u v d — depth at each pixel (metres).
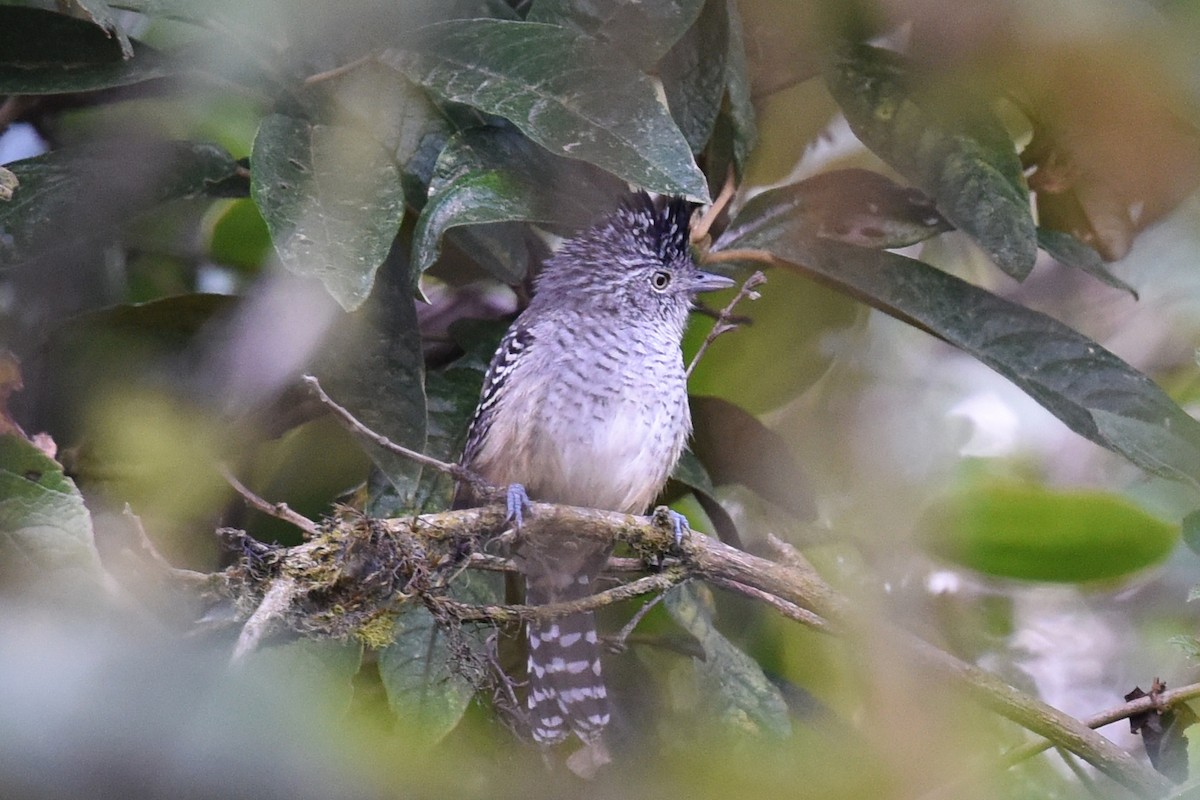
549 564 8.91
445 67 7.52
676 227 9.45
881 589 9.20
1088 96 7.84
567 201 8.02
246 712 3.14
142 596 6.80
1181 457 8.16
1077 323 13.19
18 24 8.09
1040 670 11.48
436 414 9.27
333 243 7.12
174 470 8.09
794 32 8.82
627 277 9.34
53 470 5.87
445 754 7.70
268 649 6.88
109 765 2.93
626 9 7.99
